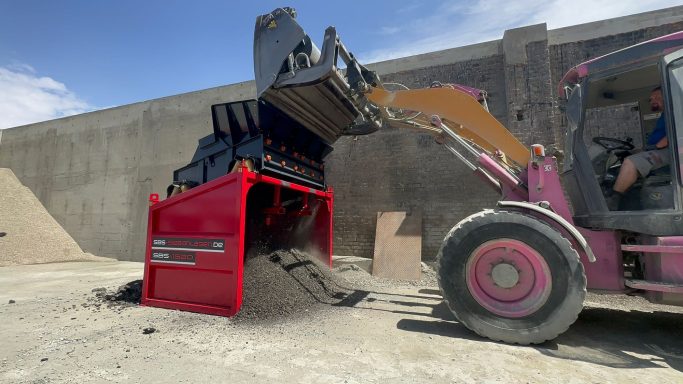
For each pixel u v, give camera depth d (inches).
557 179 123.0
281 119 165.8
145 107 409.4
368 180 276.4
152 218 162.7
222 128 172.4
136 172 403.9
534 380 83.1
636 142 183.2
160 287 156.9
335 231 279.4
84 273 283.7
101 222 415.5
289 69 147.5
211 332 117.8
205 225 145.9
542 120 229.6
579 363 94.7
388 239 250.8
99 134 434.9
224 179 141.3
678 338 117.3
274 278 158.1
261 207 175.2
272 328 121.7
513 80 238.2
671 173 104.5
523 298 111.0
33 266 336.5
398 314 141.8
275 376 84.1
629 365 94.0
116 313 144.7
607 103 141.6
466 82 255.6
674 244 101.2
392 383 80.5
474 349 103.3
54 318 138.3
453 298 117.3
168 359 95.0
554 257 107.7
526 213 120.7
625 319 140.5
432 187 257.4
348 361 93.3
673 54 105.2
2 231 372.5
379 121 200.2
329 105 176.7
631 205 116.8
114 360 94.7
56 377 84.6
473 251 117.2
